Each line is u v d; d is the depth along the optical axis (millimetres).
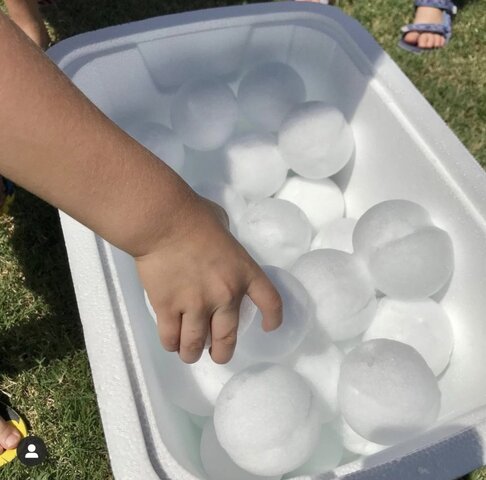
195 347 746
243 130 1500
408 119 1200
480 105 1871
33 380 1344
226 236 735
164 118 1418
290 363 1034
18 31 624
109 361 836
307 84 1447
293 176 1443
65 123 625
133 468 754
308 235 1229
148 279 717
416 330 1084
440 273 1070
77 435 1271
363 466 778
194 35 1304
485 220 1048
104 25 2023
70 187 642
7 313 1419
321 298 1061
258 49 1387
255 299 770
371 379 901
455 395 1062
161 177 678
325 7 1341
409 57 1995
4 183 1563
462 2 2172
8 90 601
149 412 811
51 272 1482
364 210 1378
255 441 837
